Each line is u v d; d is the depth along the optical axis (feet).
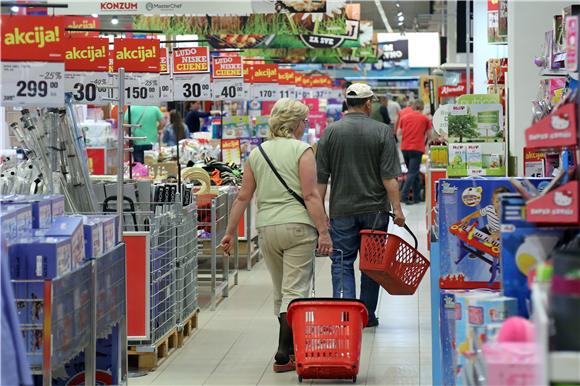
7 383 18.75
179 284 39.88
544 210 18.15
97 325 27.45
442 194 26.48
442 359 25.73
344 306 32.89
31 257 23.94
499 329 18.54
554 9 44.47
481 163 41.98
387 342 39.73
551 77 41.45
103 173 72.18
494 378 16.33
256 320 45.14
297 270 34.04
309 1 59.67
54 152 35.37
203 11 59.26
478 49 69.41
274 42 110.32
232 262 62.28
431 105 101.30
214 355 38.09
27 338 24.07
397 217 39.40
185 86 55.62
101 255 28.07
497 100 42.06
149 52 41.09
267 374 34.86
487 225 26.37
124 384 30.94
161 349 37.73
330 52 135.03
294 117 35.01
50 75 28.96
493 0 53.42
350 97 40.16
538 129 18.80
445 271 26.48
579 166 19.25
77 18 85.81
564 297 14.93
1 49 28.81
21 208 25.67
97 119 79.15
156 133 77.71
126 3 59.36
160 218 37.58
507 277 20.33
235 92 63.87
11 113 53.11
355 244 40.11
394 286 39.06
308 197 33.91
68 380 31.01
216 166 58.85
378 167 39.68
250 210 60.64
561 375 14.39
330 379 33.71
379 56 146.10
